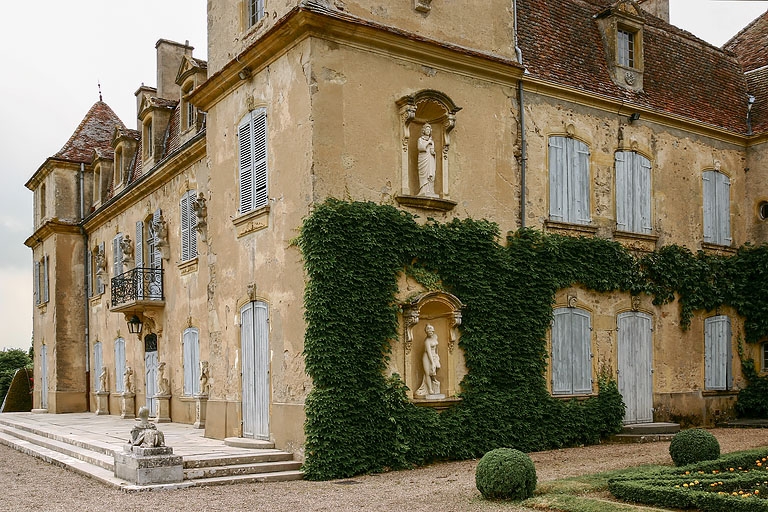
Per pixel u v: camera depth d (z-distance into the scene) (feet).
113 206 92.12
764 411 69.41
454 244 51.98
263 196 51.88
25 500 38.42
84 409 102.42
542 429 54.44
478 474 35.65
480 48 55.98
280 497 37.60
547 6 64.64
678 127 68.95
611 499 34.12
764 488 33.91
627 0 67.26
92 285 102.83
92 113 114.83
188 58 74.95
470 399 51.34
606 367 60.85
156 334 80.94
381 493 38.24
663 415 64.39
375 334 47.09
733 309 71.00
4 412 120.78
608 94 63.52
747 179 74.64
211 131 59.52
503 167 56.34
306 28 47.47
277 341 49.03
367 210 47.75
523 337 54.65
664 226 67.05
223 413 55.47
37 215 113.39
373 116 49.62
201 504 35.83
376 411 46.26
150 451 41.19
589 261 59.88
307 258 45.88
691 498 30.86
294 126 48.60
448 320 51.60
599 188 62.69
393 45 50.55
